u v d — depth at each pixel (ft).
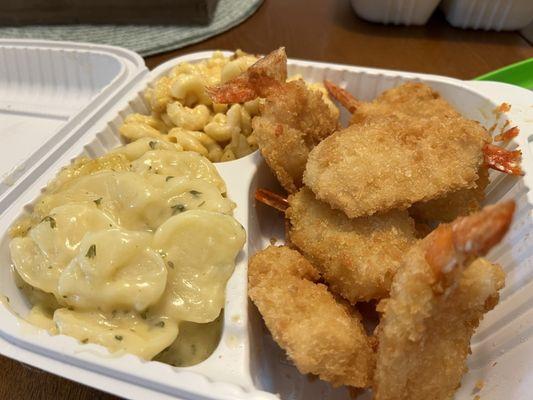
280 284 0.47
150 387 0.38
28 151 0.75
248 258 0.52
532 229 0.52
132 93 0.71
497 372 0.48
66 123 0.64
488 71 0.99
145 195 0.51
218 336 0.47
